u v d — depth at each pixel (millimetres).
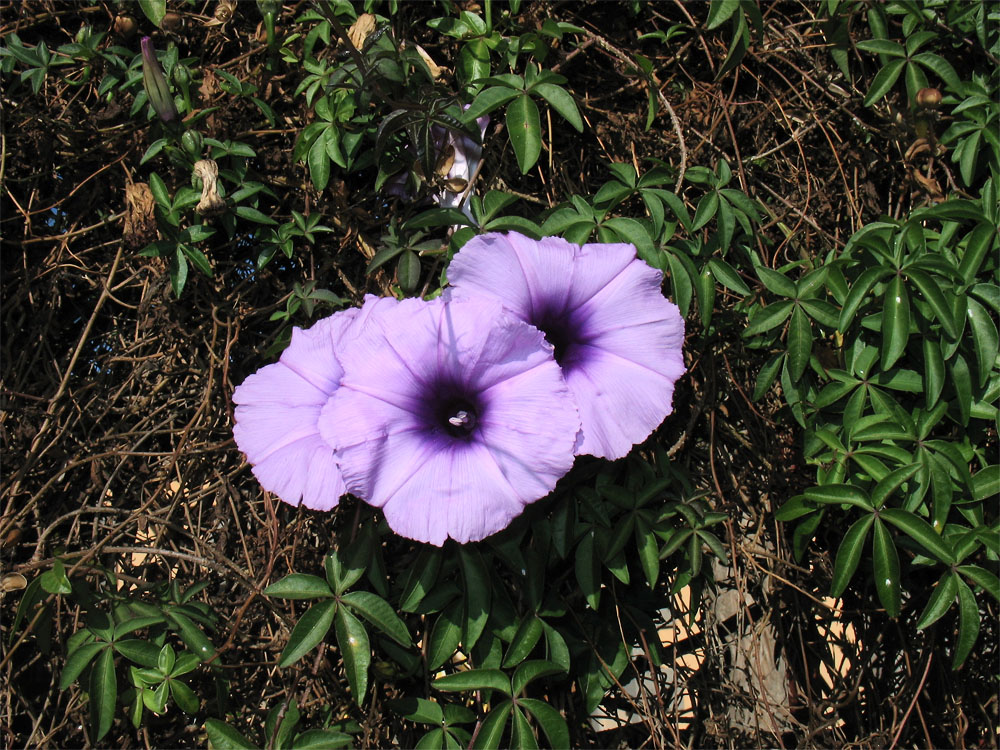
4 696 398
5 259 418
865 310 402
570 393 343
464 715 385
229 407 411
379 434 341
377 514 386
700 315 394
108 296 415
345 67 401
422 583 379
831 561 418
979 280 410
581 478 386
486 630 385
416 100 401
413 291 402
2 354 415
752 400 416
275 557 398
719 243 401
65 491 414
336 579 375
